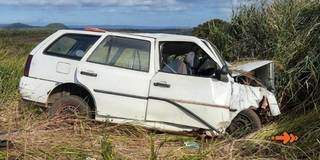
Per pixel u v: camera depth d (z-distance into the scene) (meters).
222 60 7.95
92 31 8.21
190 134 7.75
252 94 8.06
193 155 6.42
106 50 8.05
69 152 6.16
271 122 8.21
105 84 7.86
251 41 10.73
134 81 7.81
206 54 7.93
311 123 7.39
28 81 8.12
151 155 6.13
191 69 7.92
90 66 7.97
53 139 6.55
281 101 8.84
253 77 8.34
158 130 7.79
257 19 10.82
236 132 7.85
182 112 7.71
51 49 8.23
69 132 6.99
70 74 7.99
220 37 11.23
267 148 7.04
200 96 7.66
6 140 6.32
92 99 7.95
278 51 9.39
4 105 8.43
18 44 13.62
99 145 6.57
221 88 7.70
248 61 9.61
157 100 7.76
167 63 7.93
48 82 8.05
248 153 6.97
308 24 9.41
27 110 7.97
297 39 9.19
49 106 8.02
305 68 8.62
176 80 7.76
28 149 6.15
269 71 8.59
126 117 7.83
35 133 6.62
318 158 6.67
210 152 6.62
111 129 7.53
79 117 7.39
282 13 10.19
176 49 8.05
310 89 8.62
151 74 7.84
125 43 8.03
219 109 7.63
